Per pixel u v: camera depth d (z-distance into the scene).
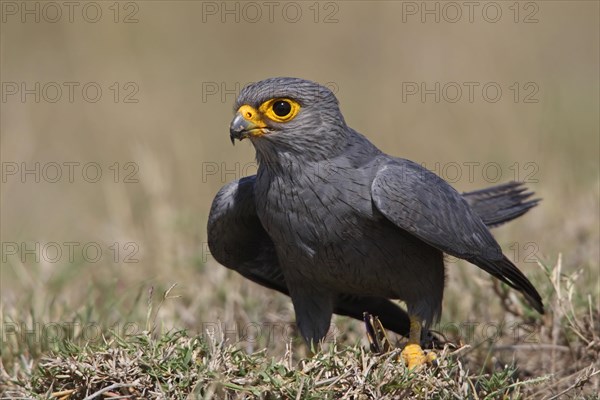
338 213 9.06
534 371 9.81
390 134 18.23
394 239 9.26
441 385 8.12
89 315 10.21
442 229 9.19
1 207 16.34
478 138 17.80
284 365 8.09
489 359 9.83
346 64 21.50
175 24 22.64
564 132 17.31
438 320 9.78
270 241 10.12
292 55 22.03
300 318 9.87
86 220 15.62
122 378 8.07
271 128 8.99
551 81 19.69
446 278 10.62
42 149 18.50
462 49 21.11
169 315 10.56
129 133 18.81
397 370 8.07
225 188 9.73
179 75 21.08
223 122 19.20
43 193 17.08
